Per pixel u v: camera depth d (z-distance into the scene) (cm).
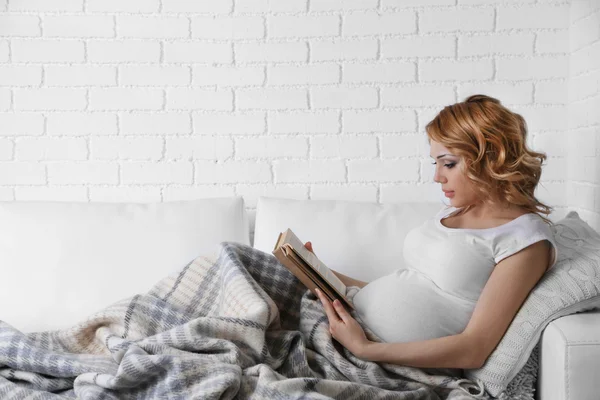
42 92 237
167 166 241
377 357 153
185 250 207
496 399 149
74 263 202
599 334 137
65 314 197
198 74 238
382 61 238
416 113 239
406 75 238
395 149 240
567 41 236
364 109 240
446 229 165
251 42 238
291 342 164
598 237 170
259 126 240
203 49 238
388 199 241
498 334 149
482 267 157
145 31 237
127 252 204
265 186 242
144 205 216
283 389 134
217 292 181
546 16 236
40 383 153
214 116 240
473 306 158
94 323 169
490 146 158
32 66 236
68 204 213
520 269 151
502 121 159
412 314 157
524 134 165
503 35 237
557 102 238
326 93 239
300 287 185
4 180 238
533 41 237
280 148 241
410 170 241
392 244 205
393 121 240
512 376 147
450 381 152
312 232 209
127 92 238
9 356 155
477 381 151
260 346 155
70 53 236
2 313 196
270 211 216
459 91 239
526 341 146
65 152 239
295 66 239
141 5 236
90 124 238
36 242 204
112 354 153
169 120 239
